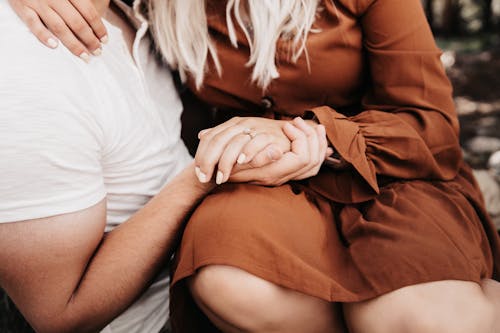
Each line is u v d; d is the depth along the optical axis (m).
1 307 1.35
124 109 1.14
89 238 1.04
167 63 1.50
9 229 0.96
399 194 1.22
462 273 1.01
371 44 1.35
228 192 1.12
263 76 1.35
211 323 1.22
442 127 1.31
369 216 1.19
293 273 0.99
